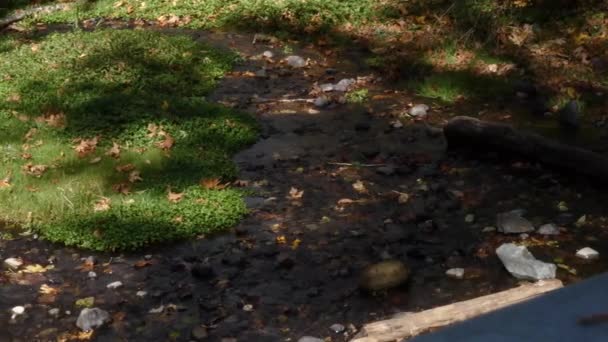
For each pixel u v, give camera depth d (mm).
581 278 5938
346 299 5836
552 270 5918
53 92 9703
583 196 7223
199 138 8578
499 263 6199
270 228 6945
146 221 6891
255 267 6332
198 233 6840
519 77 10305
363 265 6301
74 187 7328
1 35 13367
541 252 6320
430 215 7066
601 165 7363
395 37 11953
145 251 6613
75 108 9102
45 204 7121
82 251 6621
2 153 8008
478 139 8172
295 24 12734
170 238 6727
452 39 11352
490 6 11812
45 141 8328
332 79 10758
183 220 6961
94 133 8461
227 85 10594
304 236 6785
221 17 13281
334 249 6562
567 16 11547
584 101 9430
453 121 8336
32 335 5492
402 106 9797
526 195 7312
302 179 7914
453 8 12016
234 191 7484
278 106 9898
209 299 5895
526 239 6520
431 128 8969
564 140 8570
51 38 12023
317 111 9711
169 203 7199
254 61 11484
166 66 10750
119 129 8555
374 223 6969
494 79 10242
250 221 7082
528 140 7863
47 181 7520
